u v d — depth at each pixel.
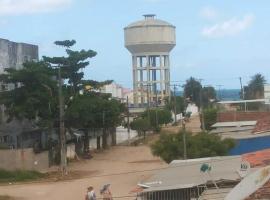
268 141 44.75
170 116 112.62
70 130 66.19
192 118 148.25
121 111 82.62
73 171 57.81
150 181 29.09
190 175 28.42
